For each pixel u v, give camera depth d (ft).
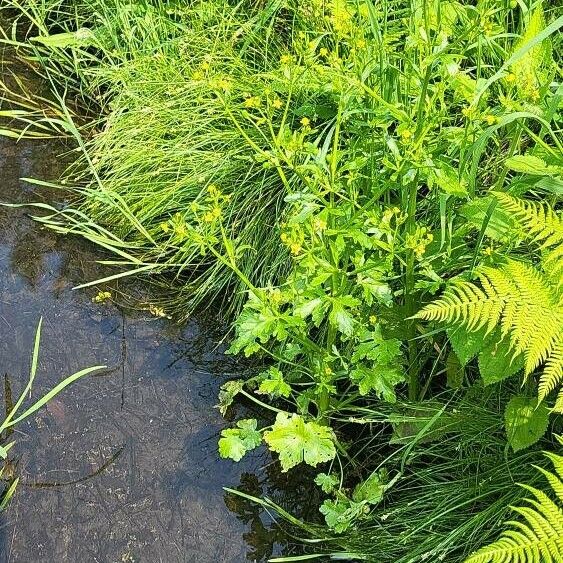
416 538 2.41
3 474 2.70
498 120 2.20
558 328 1.99
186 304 3.19
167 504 2.65
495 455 2.45
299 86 3.03
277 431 2.48
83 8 4.25
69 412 2.87
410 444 2.43
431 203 2.80
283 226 2.42
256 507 2.65
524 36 2.35
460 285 2.09
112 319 3.15
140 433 2.82
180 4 3.93
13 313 3.14
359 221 2.45
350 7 2.69
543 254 2.20
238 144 3.30
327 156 2.51
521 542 1.82
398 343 2.51
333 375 2.60
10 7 4.43
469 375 2.68
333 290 2.45
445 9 2.71
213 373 2.99
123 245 3.32
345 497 2.55
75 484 2.69
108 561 2.52
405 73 2.63
